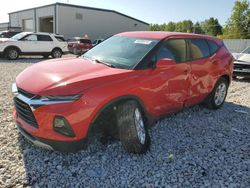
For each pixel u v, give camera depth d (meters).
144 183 3.71
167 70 4.94
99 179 3.74
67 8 39.22
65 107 3.68
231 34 45.81
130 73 4.35
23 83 4.09
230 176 3.95
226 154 4.58
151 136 5.09
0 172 3.75
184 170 4.03
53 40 21.06
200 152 4.59
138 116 4.35
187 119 6.09
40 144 3.88
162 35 5.34
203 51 6.17
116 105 4.19
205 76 6.10
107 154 4.33
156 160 4.25
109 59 4.83
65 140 3.75
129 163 4.13
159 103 4.85
